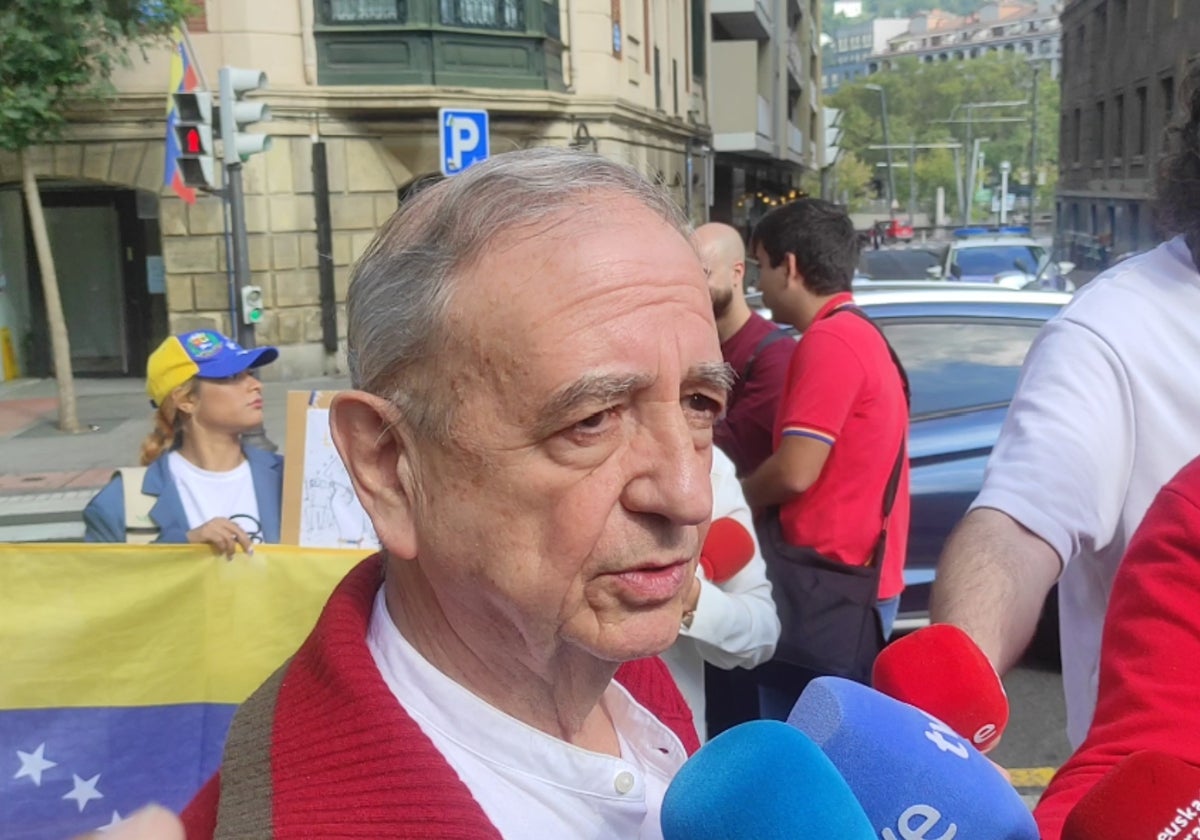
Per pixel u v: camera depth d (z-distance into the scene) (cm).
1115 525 151
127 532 289
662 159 2083
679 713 131
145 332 1446
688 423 96
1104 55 3625
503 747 101
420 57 1387
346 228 1392
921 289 474
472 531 92
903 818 91
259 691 106
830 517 270
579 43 1580
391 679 104
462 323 90
